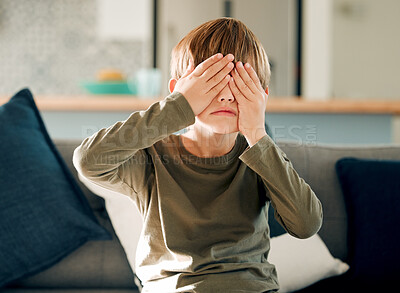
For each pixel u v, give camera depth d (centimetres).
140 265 102
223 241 98
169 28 469
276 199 98
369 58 444
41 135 149
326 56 445
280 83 464
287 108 202
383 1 438
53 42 499
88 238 142
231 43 101
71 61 499
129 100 200
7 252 134
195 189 101
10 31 498
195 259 95
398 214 139
